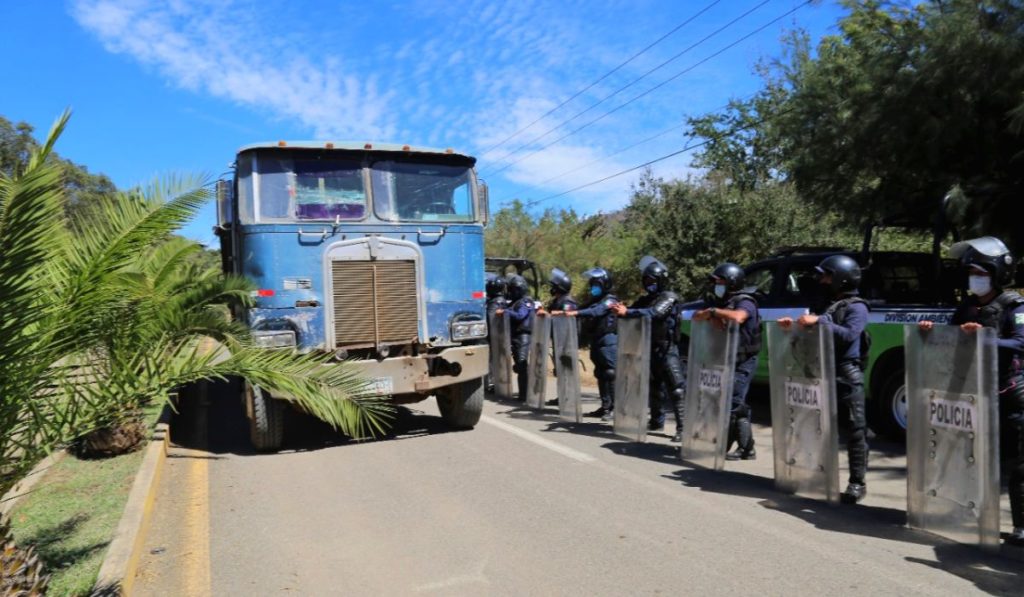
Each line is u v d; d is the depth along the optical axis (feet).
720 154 96.27
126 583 13.46
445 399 28.73
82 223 13.05
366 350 25.32
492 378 37.73
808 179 34.81
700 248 53.57
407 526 16.78
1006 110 26.76
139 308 14.38
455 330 26.35
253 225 24.13
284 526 17.19
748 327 21.52
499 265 39.65
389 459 23.36
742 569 13.66
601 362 28.91
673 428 27.81
